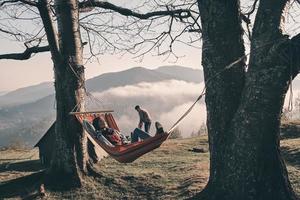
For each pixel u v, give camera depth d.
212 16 11.62
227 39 11.61
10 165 23.89
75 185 15.46
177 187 14.36
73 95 15.86
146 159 21.23
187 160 19.92
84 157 16.14
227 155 11.31
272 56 10.38
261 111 10.64
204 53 11.94
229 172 11.22
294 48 10.16
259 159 10.84
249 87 10.87
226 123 11.56
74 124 15.88
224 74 11.62
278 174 10.98
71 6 15.89
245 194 10.89
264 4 10.89
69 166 15.82
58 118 16.08
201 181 14.21
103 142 12.97
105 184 15.59
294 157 18.30
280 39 10.29
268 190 10.84
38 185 15.50
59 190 15.27
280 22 10.59
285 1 10.76
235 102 11.55
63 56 15.84
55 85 16.19
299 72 10.52
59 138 16.05
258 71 10.66
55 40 15.46
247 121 10.84
